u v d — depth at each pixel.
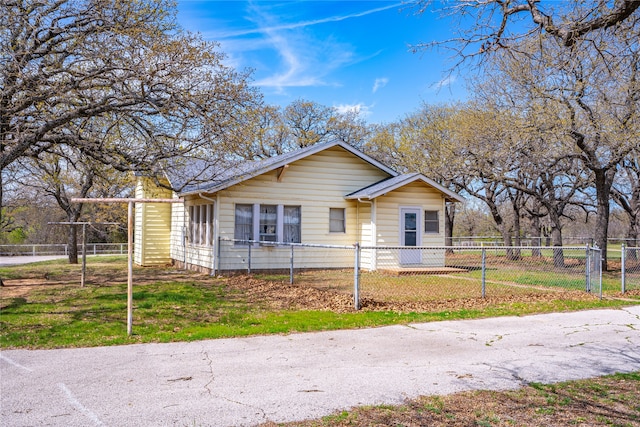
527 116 16.22
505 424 4.09
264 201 16.91
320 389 4.97
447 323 8.58
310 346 6.85
